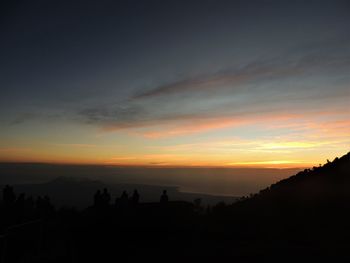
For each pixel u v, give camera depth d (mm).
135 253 24188
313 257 17234
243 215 33594
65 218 38094
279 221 28016
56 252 22312
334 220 24656
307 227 24328
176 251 22703
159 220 37469
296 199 35125
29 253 19641
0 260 17672
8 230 19766
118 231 32062
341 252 17516
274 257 17875
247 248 20688
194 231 29578
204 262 18938
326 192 34344
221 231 27672
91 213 41812
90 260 23250
